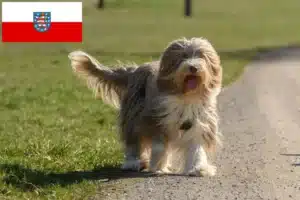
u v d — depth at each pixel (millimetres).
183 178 11773
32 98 22797
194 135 11805
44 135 16500
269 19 70562
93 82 13484
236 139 15422
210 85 11586
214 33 55531
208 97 11617
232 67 31297
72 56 13406
